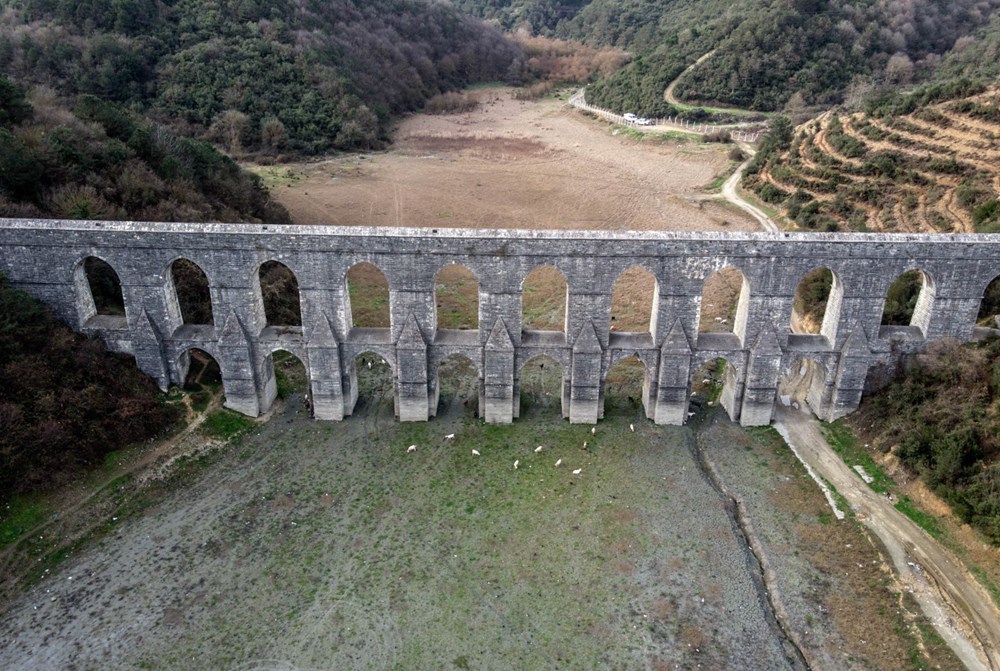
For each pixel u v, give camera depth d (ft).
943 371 139.85
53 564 117.70
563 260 140.05
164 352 150.61
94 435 135.03
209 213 197.26
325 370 150.51
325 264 141.59
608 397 165.07
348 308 150.51
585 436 151.23
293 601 112.06
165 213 182.70
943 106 239.91
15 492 122.93
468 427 154.40
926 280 144.05
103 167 183.83
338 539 124.47
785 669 101.09
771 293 141.59
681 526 126.62
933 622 106.83
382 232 139.44
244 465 142.51
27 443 126.21
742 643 104.94
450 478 139.44
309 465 142.61
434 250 139.33
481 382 153.17
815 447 146.20
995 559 113.91
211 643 104.88
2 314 136.56
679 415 153.69
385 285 222.69
